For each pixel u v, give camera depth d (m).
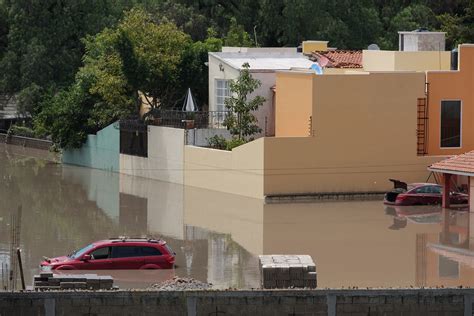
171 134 118.81
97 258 74.00
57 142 137.75
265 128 120.00
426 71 110.00
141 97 132.88
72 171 130.62
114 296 57.97
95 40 147.00
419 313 57.91
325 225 91.88
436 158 109.06
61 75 162.12
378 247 82.69
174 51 129.38
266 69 120.31
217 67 126.19
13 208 101.75
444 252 80.88
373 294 57.81
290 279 60.78
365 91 107.06
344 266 75.94
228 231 89.62
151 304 58.03
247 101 119.75
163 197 108.38
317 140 105.88
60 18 162.25
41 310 57.78
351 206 102.12
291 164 105.25
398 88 108.25
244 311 57.84
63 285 62.31
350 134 106.75
